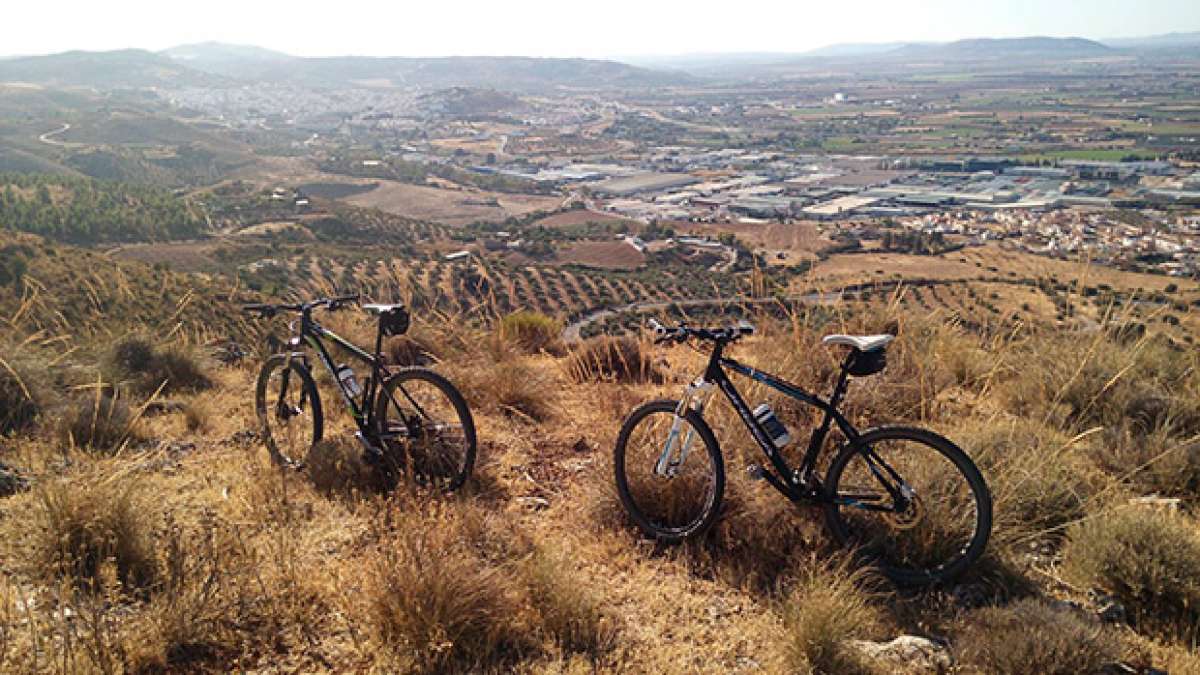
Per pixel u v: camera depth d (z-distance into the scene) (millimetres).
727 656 3215
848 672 3031
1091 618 3344
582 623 3328
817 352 5684
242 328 9875
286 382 5348
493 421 5941
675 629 3398
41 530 3701
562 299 48188
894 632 3406
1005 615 3221
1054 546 4039
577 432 5801
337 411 6305
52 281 23594
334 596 3508
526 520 4383
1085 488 4535
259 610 3348
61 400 6223
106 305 9008
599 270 67938
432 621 3145
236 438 5801
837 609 3197
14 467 4859
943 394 6180
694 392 4152
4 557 3701
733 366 4059
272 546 3912
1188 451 4758
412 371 4750
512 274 55688
